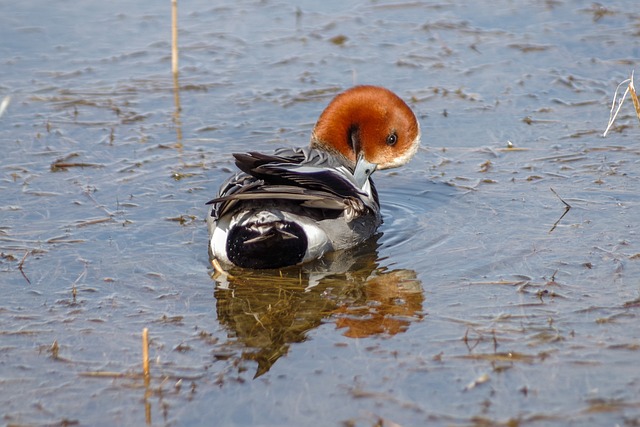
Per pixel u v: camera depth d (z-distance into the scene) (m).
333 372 8.72
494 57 18.14
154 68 18.17
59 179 13.89
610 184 13.01
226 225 11.29
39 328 9.76
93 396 8.50
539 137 14.85
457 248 11.51
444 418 7.91
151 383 8.69
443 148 14.77
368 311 10.08
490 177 13.62
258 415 8.11
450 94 16.69
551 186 13.12
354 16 20.47
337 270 11.35
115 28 19.91
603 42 18.38
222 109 16.47
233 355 9.17
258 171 10.72
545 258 10.95
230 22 20.25
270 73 17.86
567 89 16.61
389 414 8.01
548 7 20.38
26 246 11.77
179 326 9.82
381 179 13.99
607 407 7.90
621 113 15.47
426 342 9.17
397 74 17.58
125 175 14.05
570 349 8.84
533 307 9.75
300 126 15.76
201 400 8.38
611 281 10.23
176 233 12.25
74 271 11.12
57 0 21.33
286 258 11.25
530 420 7.81
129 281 10.88
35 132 15.58
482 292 10.23
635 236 11.37
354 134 13.27
